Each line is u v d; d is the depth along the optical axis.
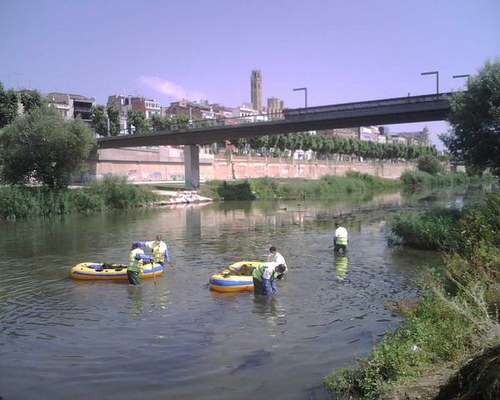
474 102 29.64
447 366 7.45
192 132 61.22
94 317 12.94
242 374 9.11
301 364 9.52
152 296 15.02
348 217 42.19
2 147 48.53
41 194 46.31
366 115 48.59
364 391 7.57
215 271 18.78
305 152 131.50
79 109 106.31
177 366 9.57
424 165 120.25
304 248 24.59
